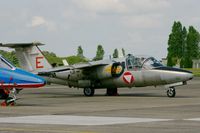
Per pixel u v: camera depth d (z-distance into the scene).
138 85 49.97
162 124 22.94
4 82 34.94
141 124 22.97
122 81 50.31
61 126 22.25
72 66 52.38
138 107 33.69
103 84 51.72
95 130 20.84
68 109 31.97
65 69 52.38
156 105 35.66
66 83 54.00
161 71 47.81
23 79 34.75
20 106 35.03
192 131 20.47
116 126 22.22
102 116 26.98
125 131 20.52
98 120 24.81
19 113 28.86
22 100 42.97
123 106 34.75
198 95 50.69
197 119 25.20
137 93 55.69
